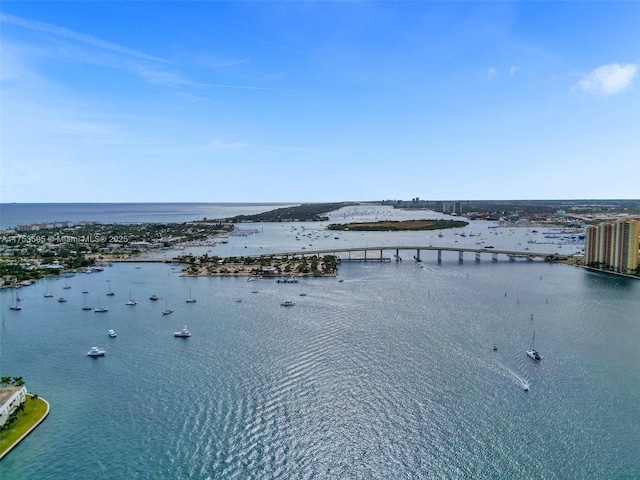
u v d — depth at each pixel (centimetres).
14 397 18912
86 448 16662
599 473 15300
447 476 15162
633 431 17525
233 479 15088
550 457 16050
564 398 19962
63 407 19488
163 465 15775
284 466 15688
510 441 16938
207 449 16575
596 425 17912
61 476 15250
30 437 17338
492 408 19138
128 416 18725
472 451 16388
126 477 15212
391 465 15712
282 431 17600
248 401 19825
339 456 16162
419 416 18562
